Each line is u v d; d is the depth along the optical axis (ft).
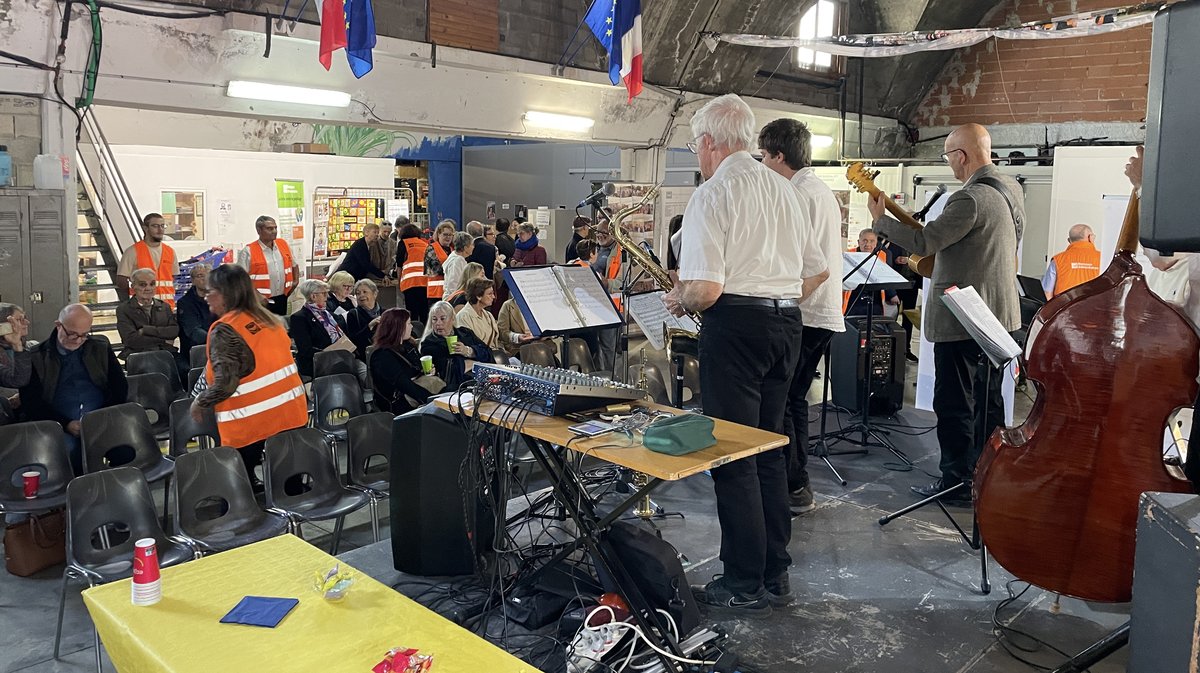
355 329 22.21
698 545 12.38
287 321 24.49
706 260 9.08
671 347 14.74
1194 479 7.45
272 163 39.65
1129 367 8.81
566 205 52.29
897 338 20.83
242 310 13.78
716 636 9.11
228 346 13.37
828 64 38.40
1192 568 4.92
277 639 7.15
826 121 39.34
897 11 37.81
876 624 10.10
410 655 6.75
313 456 13.16
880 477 15.69
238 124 45.73
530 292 13.08
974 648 9.63
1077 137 36.68
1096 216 29.86
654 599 9.18
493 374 9.58
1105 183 29.58
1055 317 9.21
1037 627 10.10
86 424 13.62
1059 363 9.14
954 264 13.35
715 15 31.37
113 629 7.48
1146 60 34.65
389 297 32.71
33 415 15.17
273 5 22.81
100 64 20.26
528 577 10.23
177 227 36.70
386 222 38.75
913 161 36.35
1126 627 8.46
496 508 10.48
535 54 28.60
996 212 12.99
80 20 19.83
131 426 14.16
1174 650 5.13
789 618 10.18
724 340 9.45
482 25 26.91
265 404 13.85
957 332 13.42
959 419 13.94
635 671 8.39
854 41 29.22
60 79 19.86
